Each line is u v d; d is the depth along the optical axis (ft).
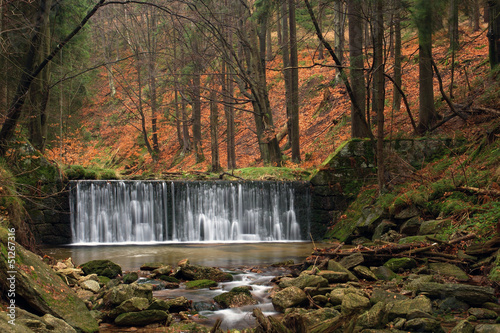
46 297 16.56
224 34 68.18
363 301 18.57
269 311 20.02
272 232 47.62
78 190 44.01
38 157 42.29
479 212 29.14
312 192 47.83
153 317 18.20
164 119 108.06
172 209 46.14
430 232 30.22
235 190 47.42
